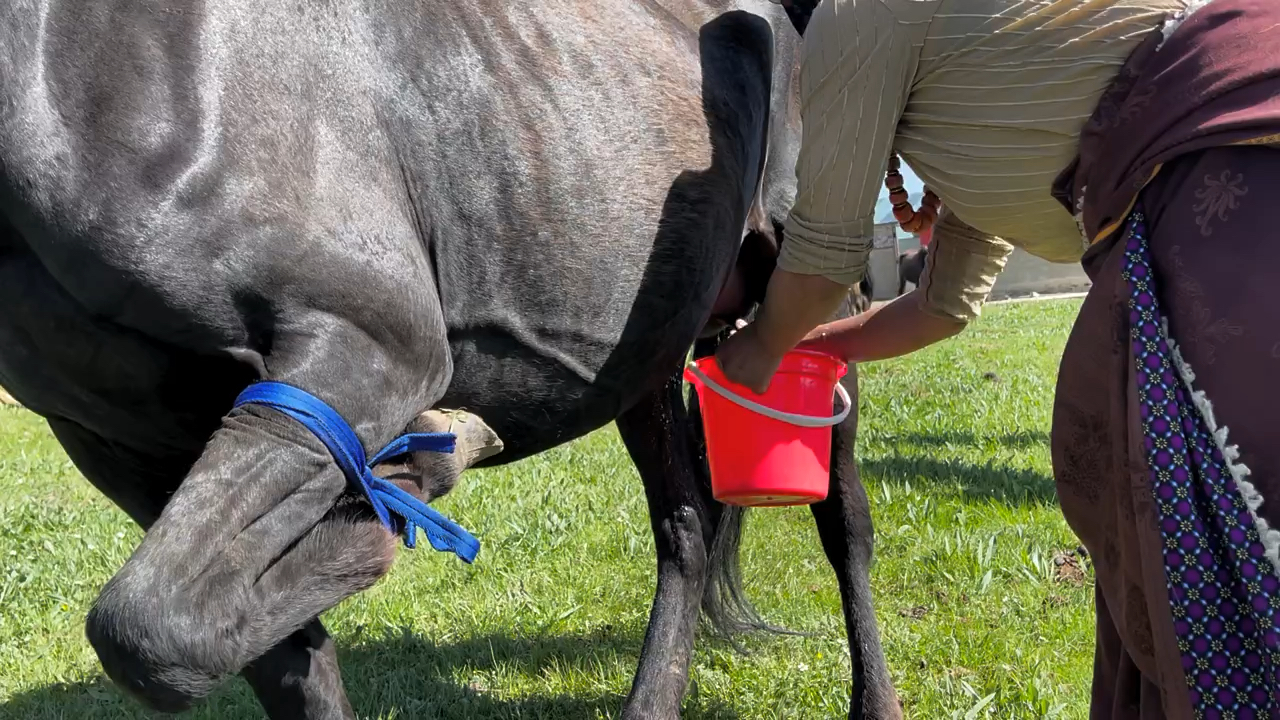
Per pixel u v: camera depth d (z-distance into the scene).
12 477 6.62
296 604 1.83
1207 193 1.52
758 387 2.24
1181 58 1.56
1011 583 3.97
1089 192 1.66
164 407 1.94
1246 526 1.48
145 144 1.76
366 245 1.92
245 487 1.75
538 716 3.20
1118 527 1.67
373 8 2.10
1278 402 1.46
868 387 8.70
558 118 2.31
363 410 1.88
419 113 2.12
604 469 5.97
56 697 3.38
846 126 1.81
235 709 3.27
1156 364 1.54
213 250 1.79
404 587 4.26
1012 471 5.38
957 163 1.78
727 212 2.62
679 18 2.75
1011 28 1.67
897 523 4.67
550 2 2.42
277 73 1.91
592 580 4.27
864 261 1.95
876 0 1.76
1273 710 1.48
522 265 2.27
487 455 2.27
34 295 1.83
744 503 2.53
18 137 1.73
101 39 1.78
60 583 4.40
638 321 2.47
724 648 3.57
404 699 3.32
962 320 2.37
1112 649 1.82
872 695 3.07
